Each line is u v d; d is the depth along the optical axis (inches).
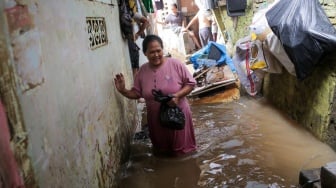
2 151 43.1
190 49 430.6
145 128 174.6
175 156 138.4
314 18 127.7
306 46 125.3
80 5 93.5
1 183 43.1
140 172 127.3
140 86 135.1
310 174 102.7
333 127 131.6
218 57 233.0
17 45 51.6
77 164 76.6
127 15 176.1
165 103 128.1
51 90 64.2
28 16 56.4
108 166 105.0
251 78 192.5
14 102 49.2
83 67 89.3
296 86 161.3
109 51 130.2
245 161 128.6
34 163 54.7
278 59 150.4
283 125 161.9
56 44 69.2
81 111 83.3
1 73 46.1
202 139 154.6
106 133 107.6
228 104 205.9
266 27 147.4
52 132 63.3
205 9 345.4
